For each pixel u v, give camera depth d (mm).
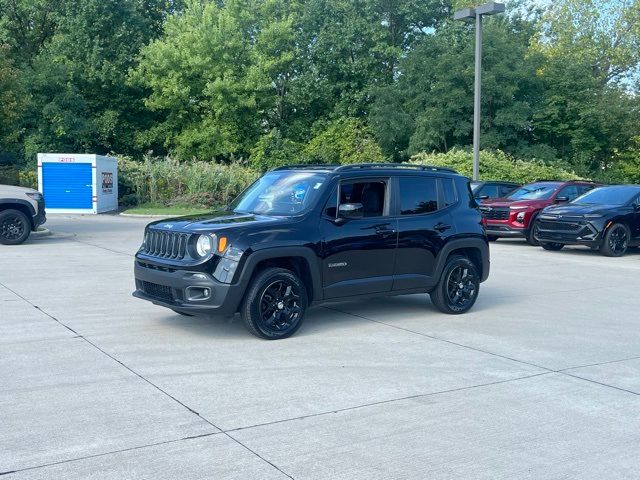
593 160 38406
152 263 7613
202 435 4730
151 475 4082
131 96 42250
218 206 32312
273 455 4410
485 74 34562
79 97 37531
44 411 5152
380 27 42906
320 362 6652
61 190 28547
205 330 7883
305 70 44656
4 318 8336
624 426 5086
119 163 33062
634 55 44469
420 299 10406
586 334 8102
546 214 17250
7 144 36188
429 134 35844
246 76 40938
